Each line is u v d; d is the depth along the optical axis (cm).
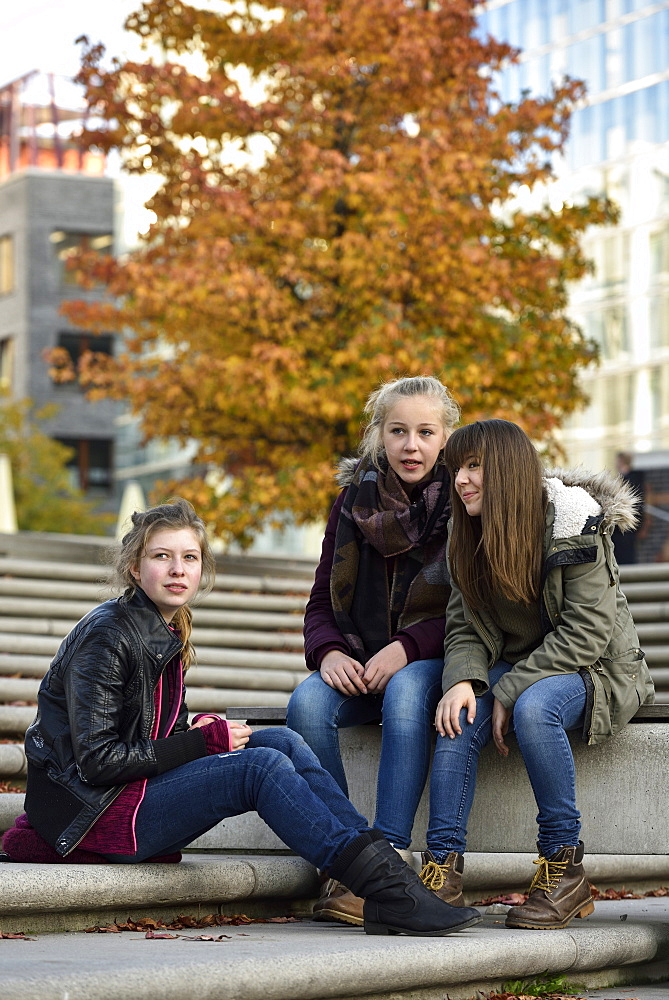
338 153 1708
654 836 558
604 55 4303
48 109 6750
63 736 507
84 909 502
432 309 1727
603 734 553
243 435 1841
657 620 1382
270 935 500
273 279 1764
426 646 578
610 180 4284
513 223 1850
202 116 1775
